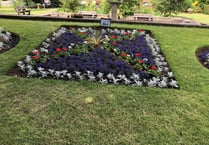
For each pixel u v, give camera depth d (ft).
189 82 11.92
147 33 22.11
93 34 19.66
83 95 9.89
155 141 7.44
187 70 13.47
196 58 15.80
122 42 17.66
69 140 7.28
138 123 8.27
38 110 8.71
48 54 14.58
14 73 11.96
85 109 8.91
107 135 7.59
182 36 21.02
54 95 9.78
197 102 9.93
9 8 71.61
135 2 41.88
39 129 7.68
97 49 15.53
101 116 8.54
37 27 21.56
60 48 15.92
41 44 16.72
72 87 10.54
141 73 12.24
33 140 7.19
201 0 77.77
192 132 7.99
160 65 14.05
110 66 13.01
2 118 8.14
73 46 16.28
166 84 11.49
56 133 7.55
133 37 19.29
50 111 8.68
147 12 47.57
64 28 21.72
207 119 8.77
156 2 46.73
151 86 11.27
